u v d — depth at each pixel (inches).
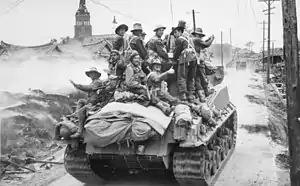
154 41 442.0
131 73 402.6
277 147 684.7
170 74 424.8
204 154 404.5
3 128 574.9
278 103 1170.6
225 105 587.8
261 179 485.7
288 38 407.2
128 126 369.7
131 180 472.1
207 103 467.8
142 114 371.6
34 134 606.2
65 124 394.6
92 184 464.1
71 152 429.7
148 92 396.8
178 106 392.5
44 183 465.7
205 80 485.7
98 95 414.9
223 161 553.6
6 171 500.4
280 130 844.6
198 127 392.8
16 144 561.6
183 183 404.5
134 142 378.6
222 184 464.8
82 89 412.2
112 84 417.1
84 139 393.1
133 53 406.0
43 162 532.4
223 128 550.6
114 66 438.0
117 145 389.1
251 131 818.8
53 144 616.4
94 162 435.8
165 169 422.0
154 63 410.0
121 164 422.6
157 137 369.7
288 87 409.7
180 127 371.6
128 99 397.7
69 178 487.8
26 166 524.7
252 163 567.8
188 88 450.3
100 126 372.5
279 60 2556.6
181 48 435.2
